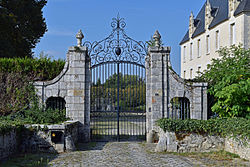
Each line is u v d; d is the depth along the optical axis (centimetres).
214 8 2866
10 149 757
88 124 1023
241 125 736
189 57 3375
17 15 1836
